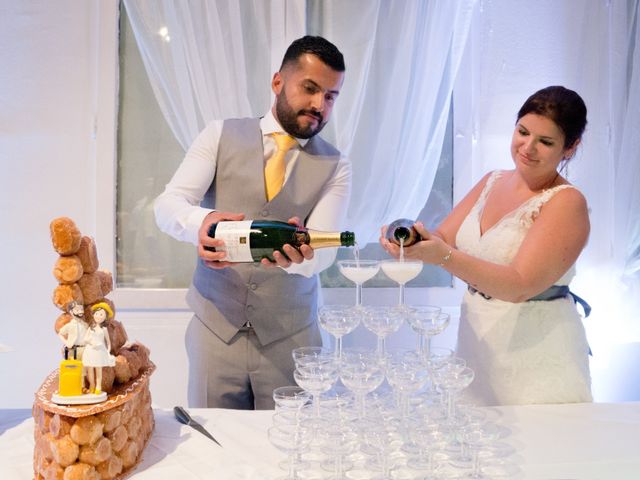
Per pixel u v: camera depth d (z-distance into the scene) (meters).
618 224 2.65
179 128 2.49
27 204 2.54
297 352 1.29
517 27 2.61
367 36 2.51
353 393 1.32
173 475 1.15
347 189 2.11
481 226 1.96
